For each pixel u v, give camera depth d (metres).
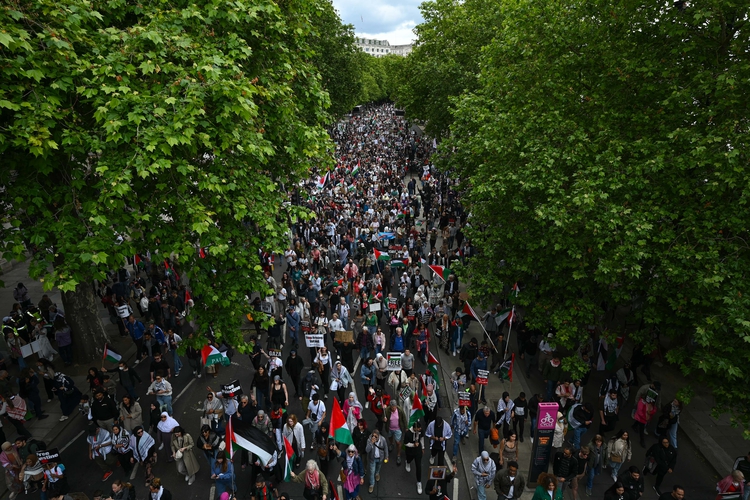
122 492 9.90
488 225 17.70
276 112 13.86
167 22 11.20
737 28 12.80
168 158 10.77
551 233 13.66
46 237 10.18
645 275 13.30
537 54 17.11
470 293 16.34
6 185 10.43
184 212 10.90
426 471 12.96
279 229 13.37
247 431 10.77
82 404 13.72
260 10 12.12
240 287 12.70
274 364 14.95
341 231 29.42
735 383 11.41
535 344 17.48
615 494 10.12
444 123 39.16
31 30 9.27
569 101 15.54
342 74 48.81
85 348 17.83
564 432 13.23
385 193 42.28
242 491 12.12
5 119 9.74
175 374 17.73
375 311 19.98
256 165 13.24
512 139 15.39
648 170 12.41
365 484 12.37
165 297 20.95
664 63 13.67
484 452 10.96
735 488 10.64
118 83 9.81
